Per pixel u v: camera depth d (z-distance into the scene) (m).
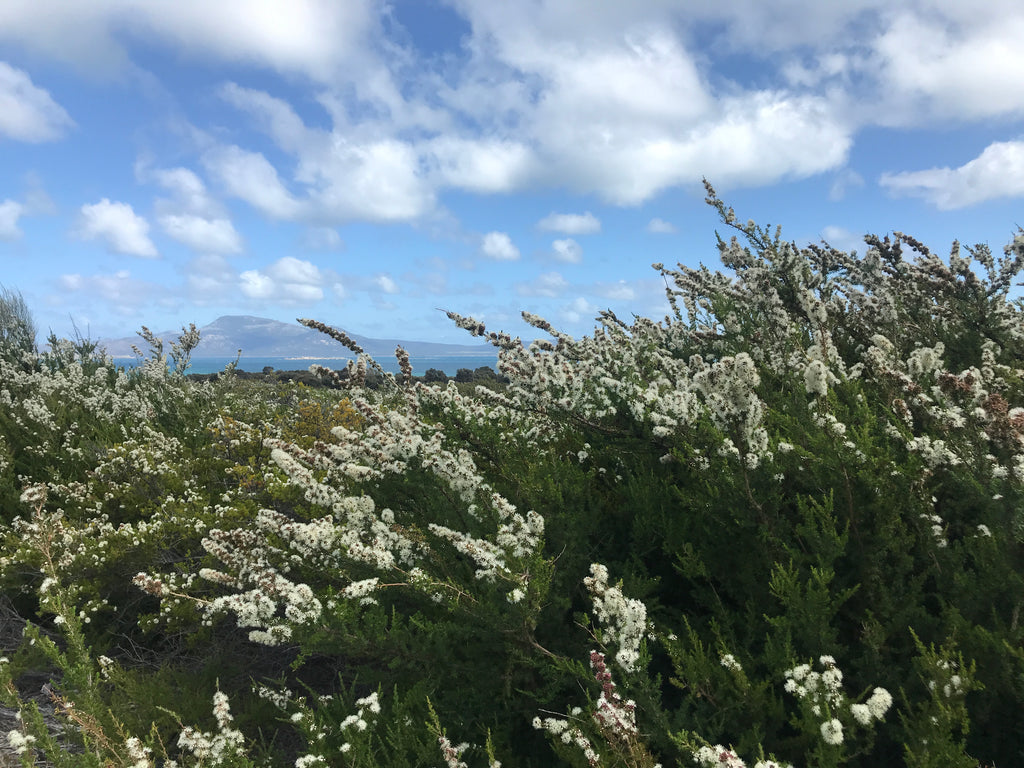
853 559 1.02
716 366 1.11
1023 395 1.30
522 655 1.00
